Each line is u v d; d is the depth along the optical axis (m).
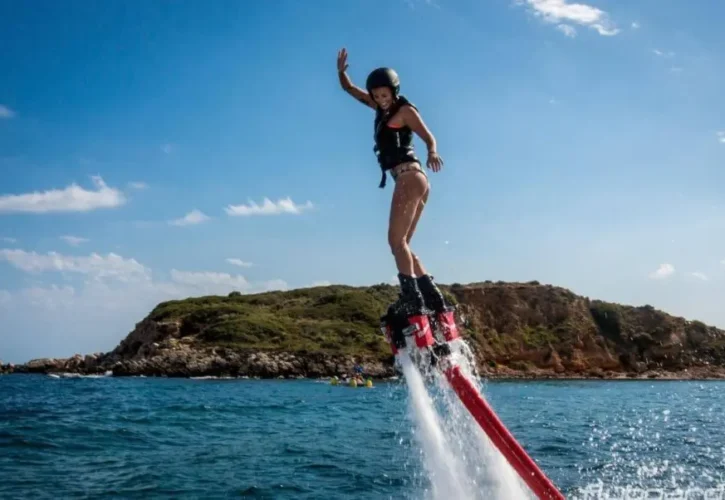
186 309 87.69
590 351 89.19
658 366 89.00
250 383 59.06
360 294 97.75
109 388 47.31
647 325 93.88
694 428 19.81
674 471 12.14
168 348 77.19
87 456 13.85
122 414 23.89
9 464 12.71
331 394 41.31
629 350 90.56
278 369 71.94
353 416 24.00
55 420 20.81
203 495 10.19
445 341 5.75
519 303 93.50
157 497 10.04
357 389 49.09
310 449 14.97
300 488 10.67
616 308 95.44
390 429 19.31
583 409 28.06
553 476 11.63
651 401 35.38
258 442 16.23
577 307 95.00
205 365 72.00
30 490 10.50
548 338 89.56
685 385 64.56
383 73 5.95
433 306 5.83
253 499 9.93
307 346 76.81
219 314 85.25
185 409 26.92
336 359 74.19
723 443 15.97
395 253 5.87
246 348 75.19
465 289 94.06
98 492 10.38
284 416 23.97
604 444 15.66
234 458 13.65
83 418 21.86
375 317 90.00
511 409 27.89
